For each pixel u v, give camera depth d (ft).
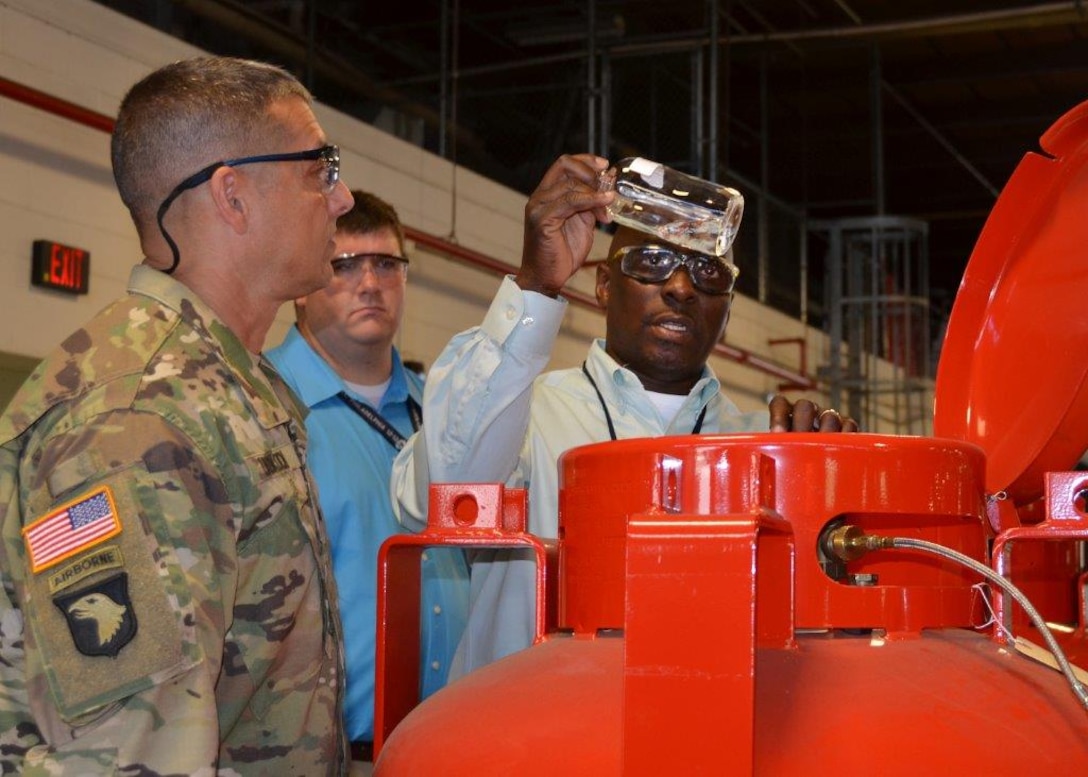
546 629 3.78
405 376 8.64
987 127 35.58
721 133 26.08
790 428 4.48
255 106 4.31
